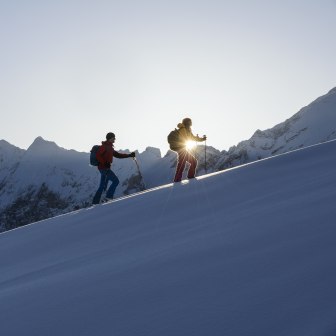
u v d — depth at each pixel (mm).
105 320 4062
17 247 10016
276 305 3379
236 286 3930
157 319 3760
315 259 4000
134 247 6680
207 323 3441
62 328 4188
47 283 5992
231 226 6055
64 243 8969
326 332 2857
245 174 9898
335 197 5973
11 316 4949
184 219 7734
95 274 5664
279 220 5621
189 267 4781
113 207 11047
